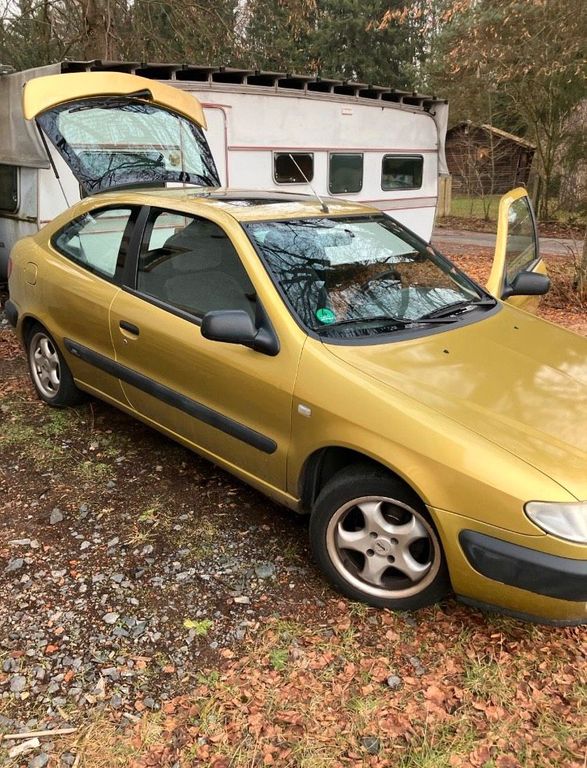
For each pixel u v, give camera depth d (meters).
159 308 3.56
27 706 2.36
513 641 2.70
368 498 2.74
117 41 12.45
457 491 2.45
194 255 3.47
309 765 2.16
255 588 2.97
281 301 3.05
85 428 4.44
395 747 2.23
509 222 5.33
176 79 8.02
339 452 2.89
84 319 4.01
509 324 3.54
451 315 3.46
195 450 3.59
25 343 4.80
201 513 3.51
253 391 3.05
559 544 2.28
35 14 13.18
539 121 19.55
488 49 12.30
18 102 7.05
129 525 3.39
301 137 9.42
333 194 10.22
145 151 5.85
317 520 2.89
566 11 10.62
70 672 2.50
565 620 2.40
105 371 3.97
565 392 2.86
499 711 2.37
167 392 3.54
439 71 19.17
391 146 11.14
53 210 7.16
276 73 8.76
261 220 3.43
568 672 2.55
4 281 8.34
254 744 2.23
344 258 3.48
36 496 3.64
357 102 10.20
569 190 19.98
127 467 3.96
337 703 2.40
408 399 2.64
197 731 2.28
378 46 26.19
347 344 2.97
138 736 2.25
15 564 3.08
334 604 2.88
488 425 2.55
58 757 2.17
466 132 21.80
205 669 2.53
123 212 3.95
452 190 23.39
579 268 9.06
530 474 2.35
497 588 2.44
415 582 2.74
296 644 2.66
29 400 4.89
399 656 2.61
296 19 14.41
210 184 6.02
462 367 2.94
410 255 3.83
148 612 2.81
